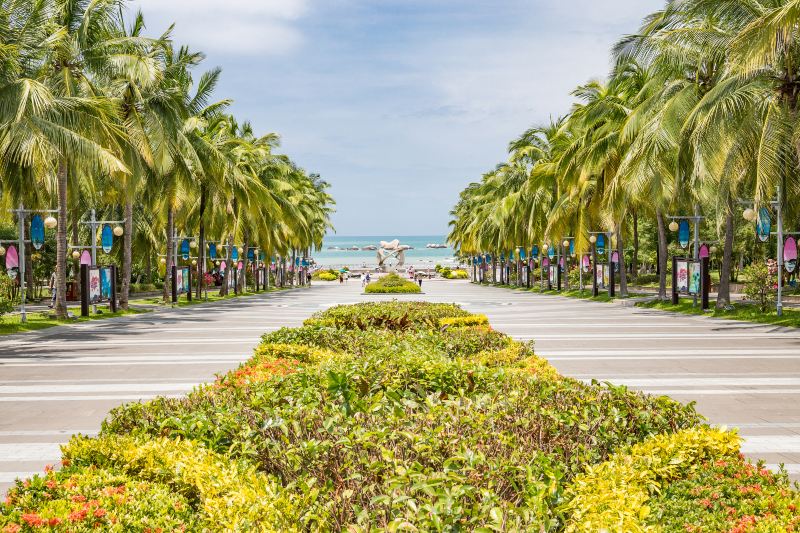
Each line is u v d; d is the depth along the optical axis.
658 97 24.17
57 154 21.69
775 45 16.52
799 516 3.40
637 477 4.21
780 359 14.88
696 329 21.59
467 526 3.34
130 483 4.02
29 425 9.14
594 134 32.53
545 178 40.72
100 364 14.69
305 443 4.52
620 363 14.39
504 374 6.86
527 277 60.41
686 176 26.27
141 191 33.56
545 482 4.05
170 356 15.99
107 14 26.50
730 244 26.95
